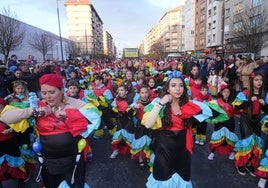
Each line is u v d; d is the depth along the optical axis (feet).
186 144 10.16
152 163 11.22
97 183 15.16
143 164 17.12
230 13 143.43
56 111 9.11
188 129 10.25
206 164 17.35
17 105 10.97
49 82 8.67
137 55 137.18
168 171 9.98
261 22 88.89
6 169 13.50
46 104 9.20
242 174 15.79
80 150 9.30
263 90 14.76
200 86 21.80
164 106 9.98
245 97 14.90
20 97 16.76
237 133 22.48
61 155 9.07
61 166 9.07
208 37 185.47
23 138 14.57
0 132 12.83
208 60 58.44
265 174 13.75
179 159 10.02
